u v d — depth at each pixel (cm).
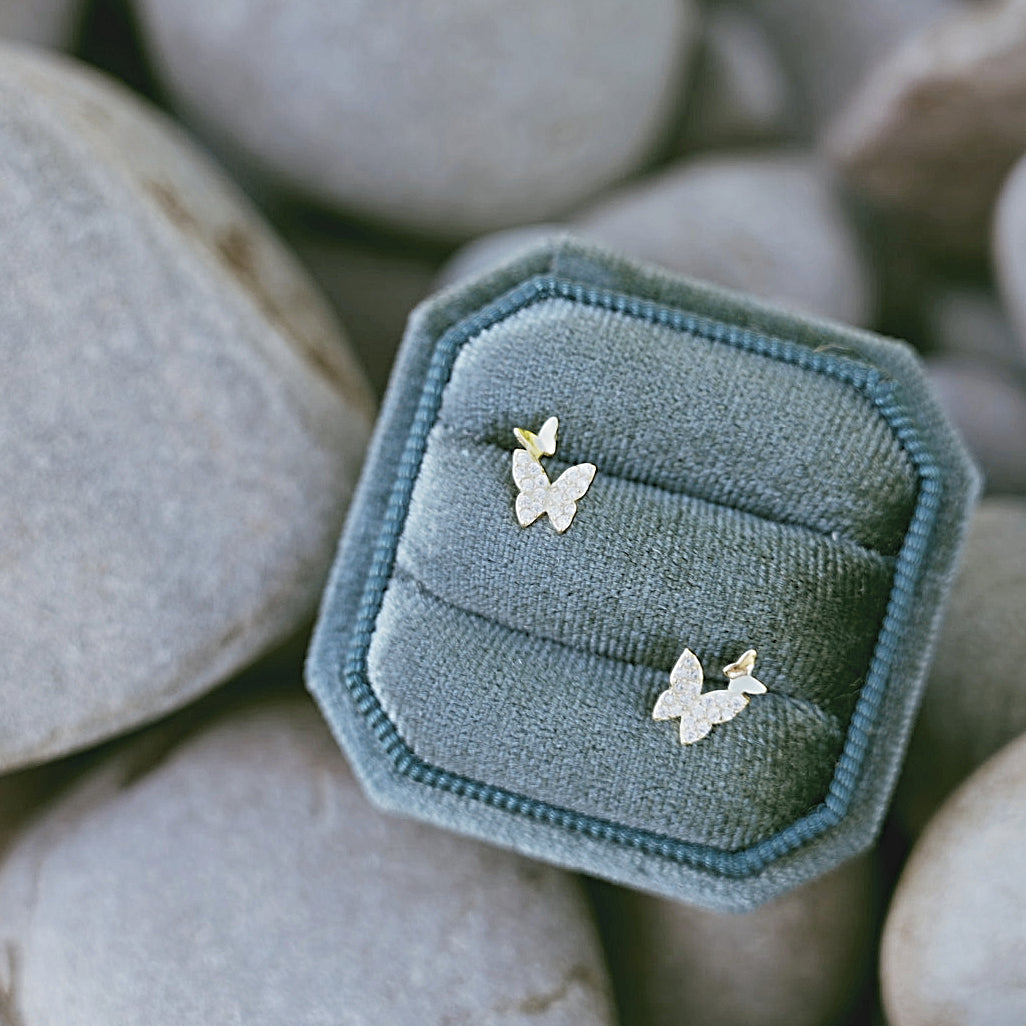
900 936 22
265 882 22
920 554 21
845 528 21
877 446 21
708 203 26
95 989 22
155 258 22
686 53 27
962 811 22
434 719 21
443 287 26
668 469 21
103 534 22
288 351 23
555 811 21
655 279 22
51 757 23
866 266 26
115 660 22
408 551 22
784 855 21
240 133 26
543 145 25
